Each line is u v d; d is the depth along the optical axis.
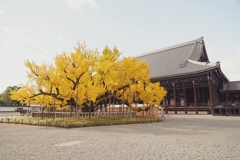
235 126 17.98
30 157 6.98
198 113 44.88
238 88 48.84
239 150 7.96
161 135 12.35
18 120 22.44
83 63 19.58
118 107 33.03
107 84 21.78
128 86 25.33
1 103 73.75
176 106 48.81
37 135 12.42
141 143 9.61
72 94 20.52
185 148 8.41
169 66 56.03
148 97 26.25
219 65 42.41
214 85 49.38
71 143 9.66
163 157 6.91
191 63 50.88
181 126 18.25
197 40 60.56
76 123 17.61
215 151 7.80
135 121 21.88
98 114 23.14
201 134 12.80
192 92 53.62
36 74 20.42
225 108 37.75
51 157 6.96
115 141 10.18
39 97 22.72
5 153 7.62
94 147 8.68
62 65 19.39
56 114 24.19
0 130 15.37
